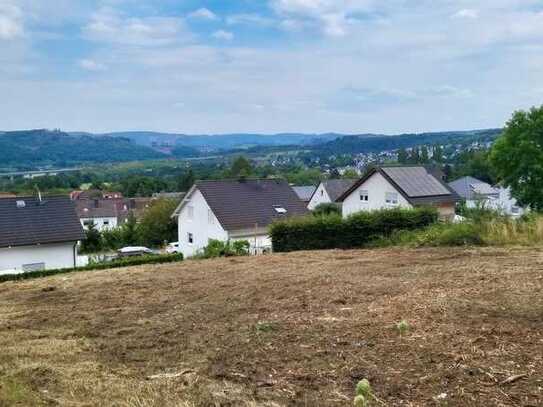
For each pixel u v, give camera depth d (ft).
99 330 22.53
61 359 18.43
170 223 142.20
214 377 15.42
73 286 37.63
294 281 29.78
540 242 39.70
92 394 14.71
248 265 40.45
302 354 16.56
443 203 104.83
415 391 13.21
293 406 13.03
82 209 223.10
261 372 15.40
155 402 13.78
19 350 19.72
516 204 125.29
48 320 25.58
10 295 35.91
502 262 30.40
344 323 19.49
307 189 227.81
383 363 15.17
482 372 13.99
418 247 44.98
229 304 25.27
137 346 19.43
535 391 12.80
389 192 107.76
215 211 101.09
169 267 44.65
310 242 63.62
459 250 38.40
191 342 19.26
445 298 21.74
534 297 21.09
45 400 14.28
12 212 85.15
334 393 13.55
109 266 62.23
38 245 82.48
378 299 22.93
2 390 15.06
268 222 102.12
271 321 20.85
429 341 16.60
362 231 61.72
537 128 120.16
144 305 27.40
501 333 16.87
